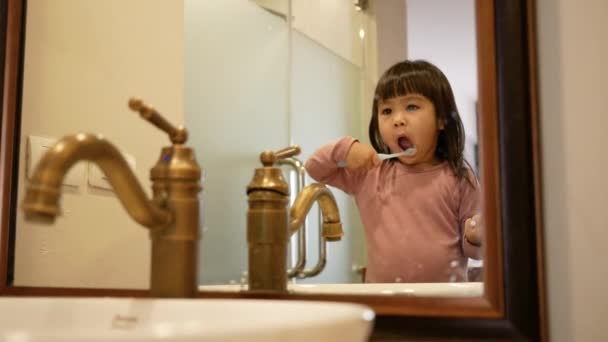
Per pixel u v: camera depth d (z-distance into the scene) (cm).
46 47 82
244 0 91
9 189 76
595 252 56
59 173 46
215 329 36
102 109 86
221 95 87
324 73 87
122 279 79
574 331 56
